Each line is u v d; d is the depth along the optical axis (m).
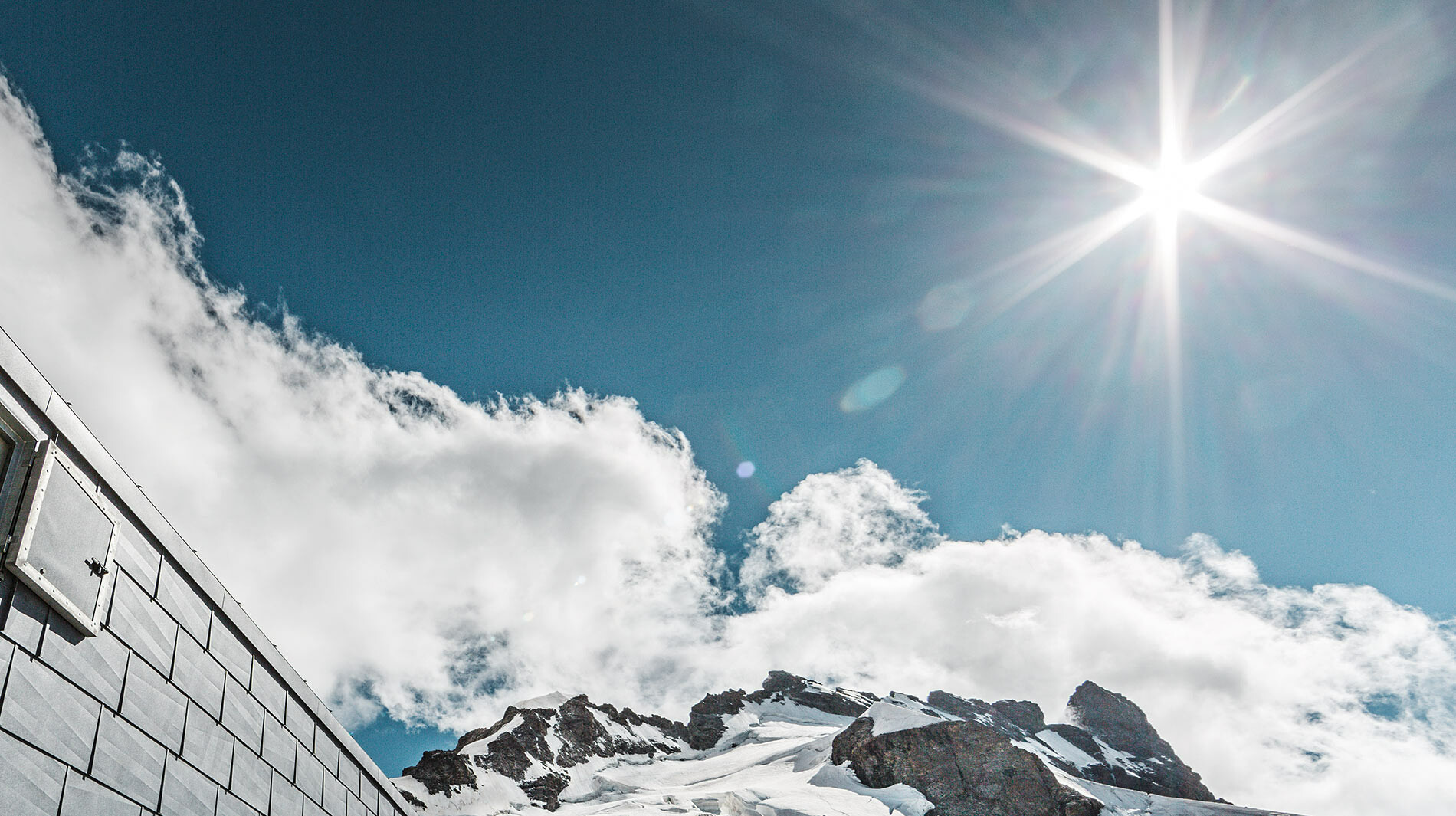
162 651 6.43
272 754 8.20
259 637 8.30
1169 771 144.25
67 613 5.17
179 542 6.88
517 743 136.00
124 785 5.58
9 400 4.99
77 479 5.51
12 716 4.59
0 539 4.70
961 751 95.88
